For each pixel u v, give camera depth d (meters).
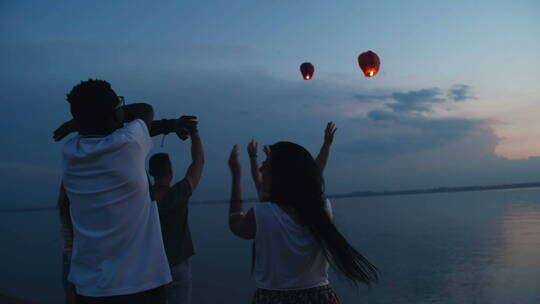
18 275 25.19
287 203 1.97
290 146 2.08
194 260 33.00
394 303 20.11
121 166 1.59
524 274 25.69
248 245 43.81
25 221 126.25
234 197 2.05
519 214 79.31
